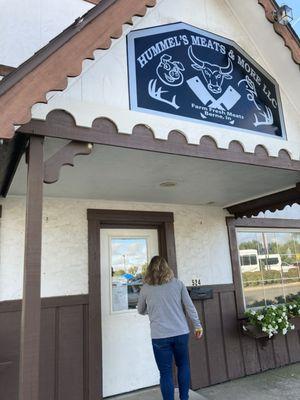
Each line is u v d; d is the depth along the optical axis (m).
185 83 3.03
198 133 2.95
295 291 5.95
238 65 3.49
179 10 3.22
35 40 3.39
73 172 3.25
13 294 3.67
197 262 5.00
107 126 2.51
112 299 4.40
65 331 3.88
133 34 2.84
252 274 5.57
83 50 2.20
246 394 4.32
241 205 5.12
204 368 4.66
